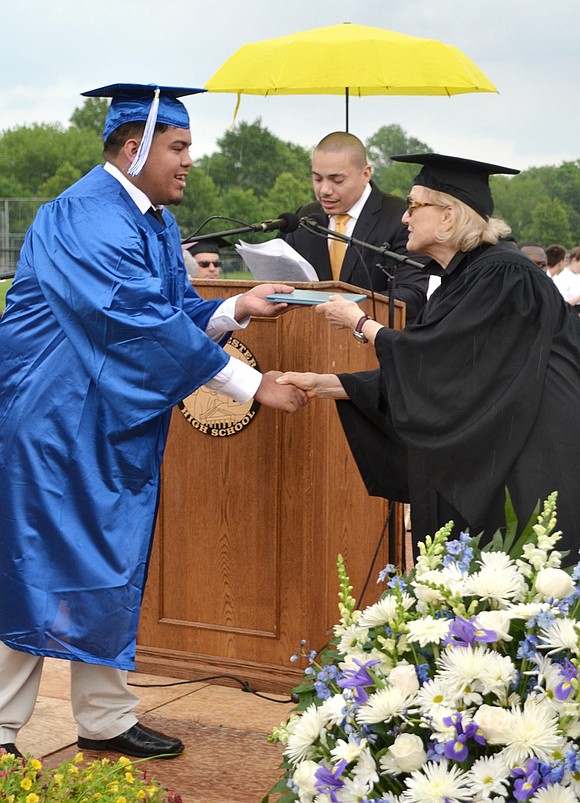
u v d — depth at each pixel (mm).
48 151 64875
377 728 1981
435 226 3352
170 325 3125
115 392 3131
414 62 5520
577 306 10922
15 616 3152
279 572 3914
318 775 1960
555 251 11578
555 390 3230
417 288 4816
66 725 3674
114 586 3148
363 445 3654
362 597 4082
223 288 3861
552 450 3191
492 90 5707
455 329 3201
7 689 3273
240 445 3924
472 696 1910
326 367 3812
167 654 4117
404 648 2039
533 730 1833
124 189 3318
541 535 2131
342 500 4023
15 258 28250
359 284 4949
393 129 56281
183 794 3164
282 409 3475
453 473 3219
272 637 3949
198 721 3703
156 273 3312
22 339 3221
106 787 2348
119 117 3305
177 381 3154
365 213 4992
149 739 3424
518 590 2057
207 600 4047
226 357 3217
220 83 5707
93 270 3148
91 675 3387
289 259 3801
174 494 4047
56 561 3150
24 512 3160
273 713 3779
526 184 52938
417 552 3336
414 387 3248
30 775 2309
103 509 3156
